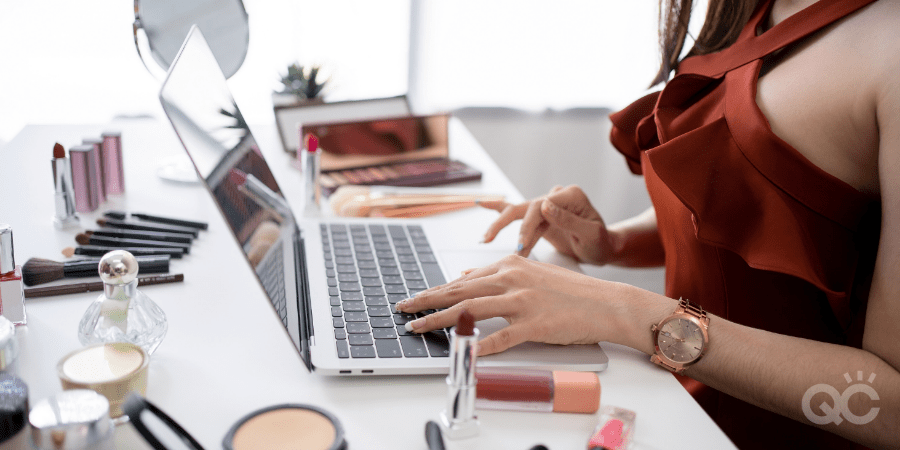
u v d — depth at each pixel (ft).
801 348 1.84
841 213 2.04
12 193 2.94
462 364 1.46
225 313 2.03
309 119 3.86
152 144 3.86
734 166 2.16
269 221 2.21
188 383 1.66
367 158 3.61
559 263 2.70
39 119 5.48
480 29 6.25
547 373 1.65
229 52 3.24
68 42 5.38
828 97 1.98
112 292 1.69
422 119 3.71
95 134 3.93
